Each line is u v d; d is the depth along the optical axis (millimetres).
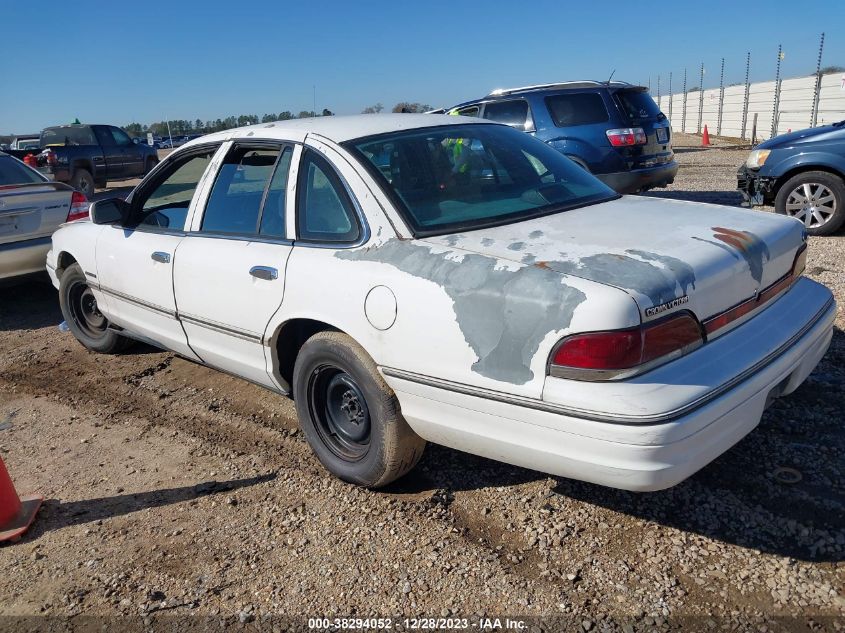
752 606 2484
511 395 2562
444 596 2670
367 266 3020
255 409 4441
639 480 2377
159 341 4527
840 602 2467
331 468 3461
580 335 2375
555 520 3057
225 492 3506
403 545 2980
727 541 2822
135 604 2750
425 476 3490
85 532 3254
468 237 2965
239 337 3717
